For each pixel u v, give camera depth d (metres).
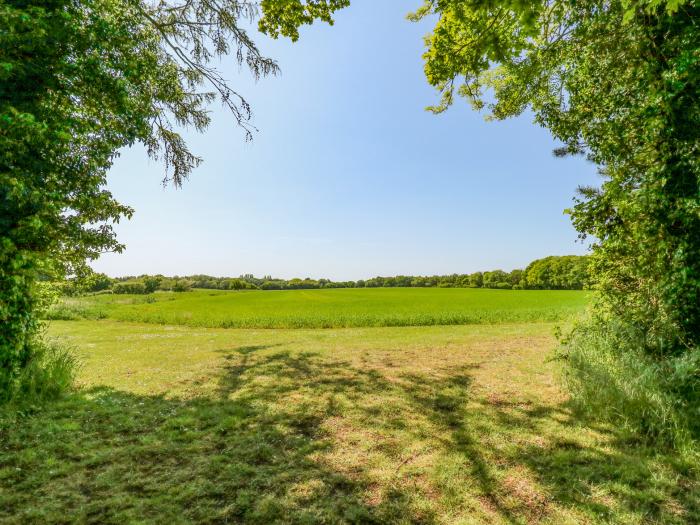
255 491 3.16
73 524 2.68
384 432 4.48
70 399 5.70
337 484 3.28
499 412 5.09
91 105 6.65
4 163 4.94
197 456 3.83
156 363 8.81
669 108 4.70
